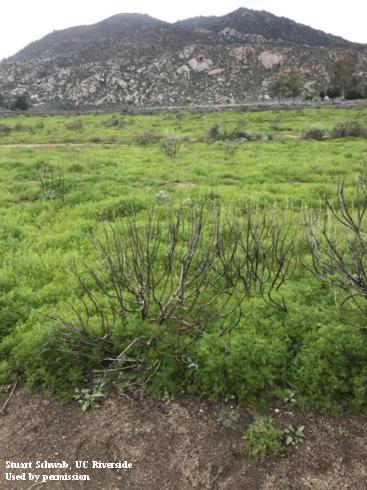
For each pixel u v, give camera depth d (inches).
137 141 954.7
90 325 210.1
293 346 194.2
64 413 174.1
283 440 156.2
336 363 178.5
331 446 152.9
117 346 197.8
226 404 173.6
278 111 1758.1
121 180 541.3
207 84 5580.7
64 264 284.4
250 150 761.0
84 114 2325.3
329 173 548.4
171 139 892.0
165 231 327.6
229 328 203.3
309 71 5428.2
